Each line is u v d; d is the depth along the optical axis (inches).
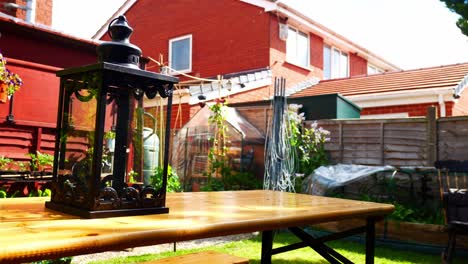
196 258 85.5
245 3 422.9
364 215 74.6
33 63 180.4
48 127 182.1
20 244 33.7
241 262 83.7
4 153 166.6
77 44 196.2
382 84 369.1
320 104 293.7
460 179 192.7
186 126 287.7
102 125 50.3
